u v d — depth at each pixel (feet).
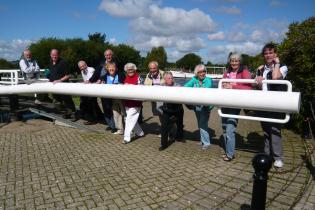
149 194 13.32
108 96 21.79
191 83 19.30
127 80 22.16
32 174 15.80
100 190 13.76
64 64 26.94
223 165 16.52
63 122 26.68
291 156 17.34
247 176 14.97
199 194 13.21
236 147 19.63
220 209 11.94
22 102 34.12
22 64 30.96
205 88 17.44
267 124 16.38
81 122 27.78
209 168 16.12
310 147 18.80
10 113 29.50
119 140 21.98
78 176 15.40
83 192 13.60
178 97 18.19
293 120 22.53
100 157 18.26
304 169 15.38
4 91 28.45
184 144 20.71
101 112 28.35
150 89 19.44
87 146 20.59
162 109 19.83
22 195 13.43
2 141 22.30
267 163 8.64
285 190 13.24
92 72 26.16
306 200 12.34
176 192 13.46
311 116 20.97
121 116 23.31
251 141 20.97
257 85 17.44
